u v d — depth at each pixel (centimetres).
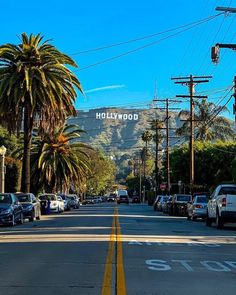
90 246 1666
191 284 1023
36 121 3909
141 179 15050
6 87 3706
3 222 2638
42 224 2905
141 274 1132
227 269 1225
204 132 6800
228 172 5906
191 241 1891
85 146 6034
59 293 918
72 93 3991
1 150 4056
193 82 5109
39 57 3831
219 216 2589
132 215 4294
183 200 4300
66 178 5750
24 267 1220
